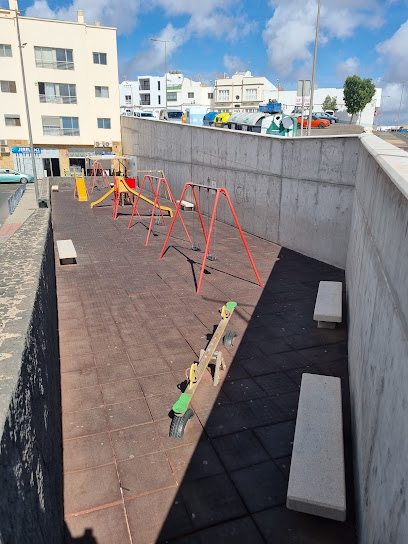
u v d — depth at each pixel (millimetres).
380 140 8195
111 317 7906
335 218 11148
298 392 5582
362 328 4414
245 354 6582
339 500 3469
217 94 68875
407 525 1878
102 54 36781
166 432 4742
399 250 2584
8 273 4211
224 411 5152
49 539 2643
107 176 33062
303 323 7730
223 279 10266
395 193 2941
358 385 4324
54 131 37188
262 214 14609
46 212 9594
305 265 11531
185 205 20766
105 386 5625
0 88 35156
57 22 34938
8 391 2076
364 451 3406
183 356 6457
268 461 4332
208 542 3447
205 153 18469
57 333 7152
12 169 36812
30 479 2244
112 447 4500
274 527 3576
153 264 11492
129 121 31203
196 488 3977
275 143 13297
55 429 4188
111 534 3506
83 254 12523
